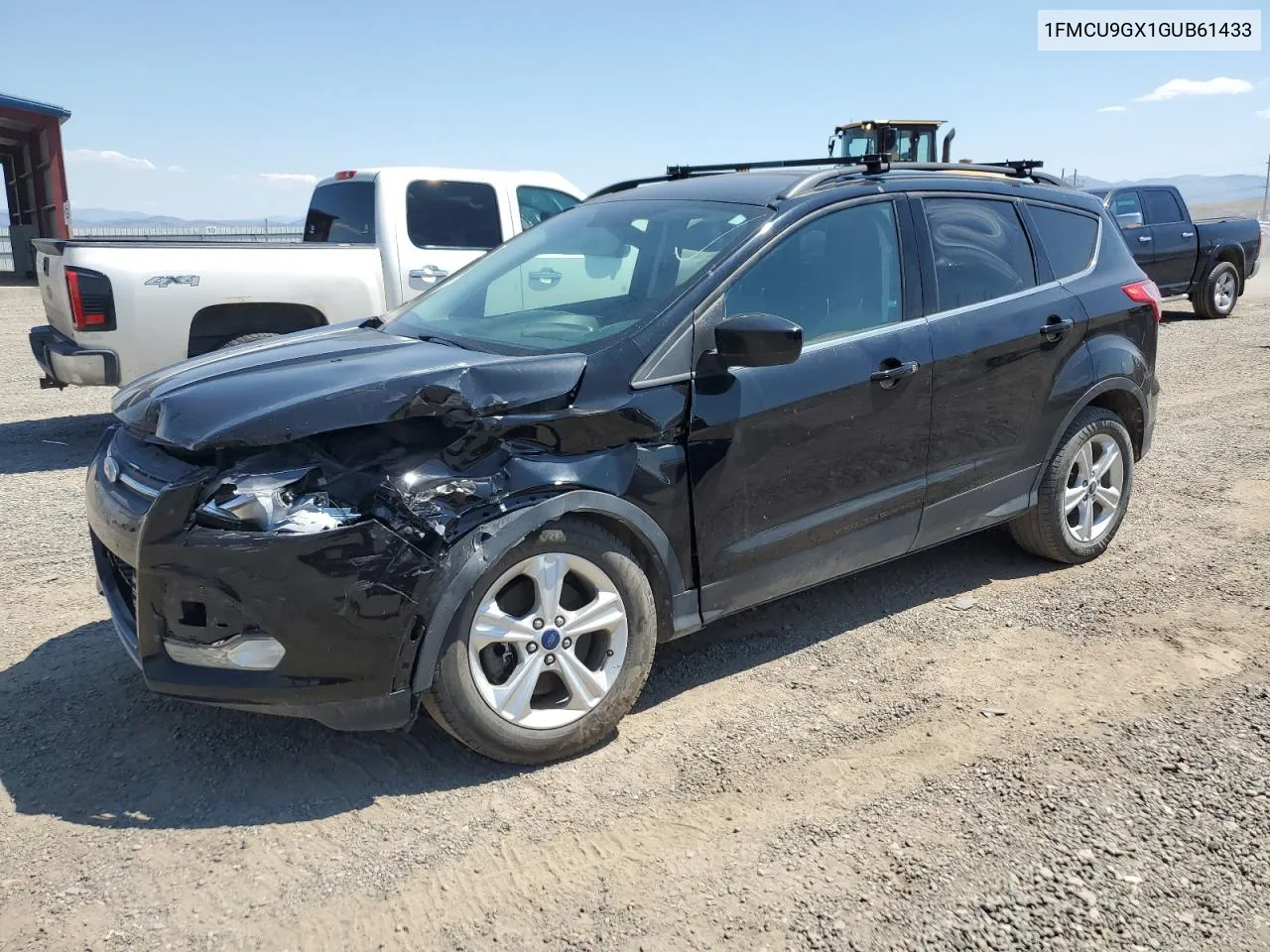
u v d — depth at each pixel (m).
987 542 5.38
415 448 3.07
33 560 5.14
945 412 4.18
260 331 7.68
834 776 3.21
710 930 2.53
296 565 2.83
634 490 3.32
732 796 3.11
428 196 8.53
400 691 2.99
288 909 2.62
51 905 2.61
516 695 3.17
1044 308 4.59
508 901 2.64
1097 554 5.12
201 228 26.38
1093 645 4.14
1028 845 2.84
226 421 2.96
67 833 2.92
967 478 4.36
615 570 3.31
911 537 4.24
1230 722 3.49
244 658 2.89
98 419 8.87
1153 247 14.09
